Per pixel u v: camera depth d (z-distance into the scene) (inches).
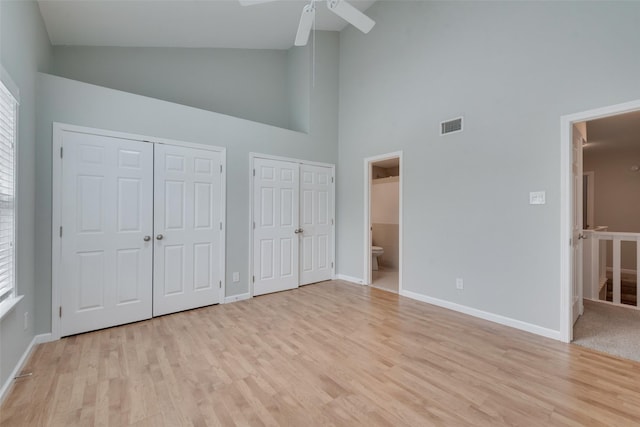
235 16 144.7
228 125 146.0
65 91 104.4
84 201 107.8
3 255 76.2
